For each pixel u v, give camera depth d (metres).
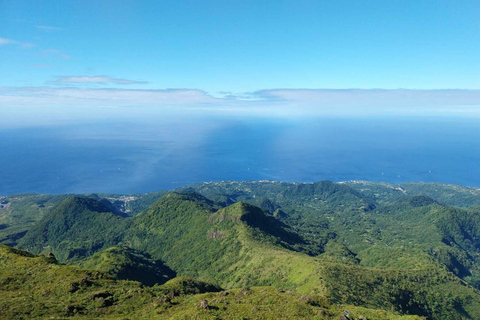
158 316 54.09
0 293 63.16
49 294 63.34
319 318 48.06
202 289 110.94
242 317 48.03
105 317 53.75
